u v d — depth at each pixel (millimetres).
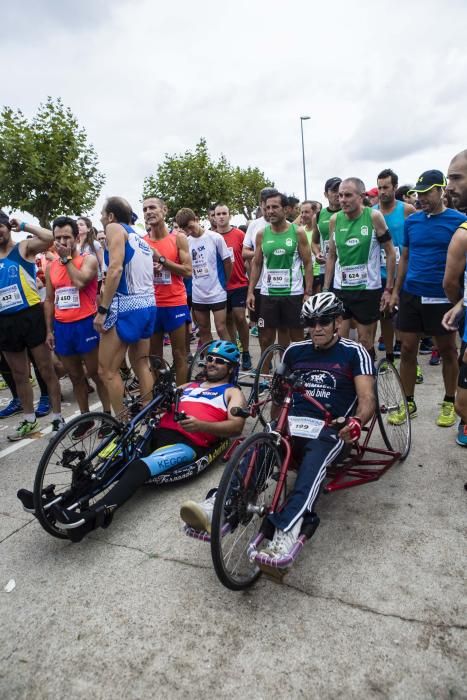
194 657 2104
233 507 2426
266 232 5211
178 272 4922
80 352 4438
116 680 2029
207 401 3500
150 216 4859
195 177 19000
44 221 13992
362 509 3092
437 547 2676
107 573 2686
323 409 2945
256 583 2521
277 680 1965
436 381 5402
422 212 3990
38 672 2098
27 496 2781
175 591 2504
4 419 5516
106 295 3826
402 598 2336
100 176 14898
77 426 2951
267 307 5328
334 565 2598
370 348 4809
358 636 2141
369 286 4613
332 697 1879
